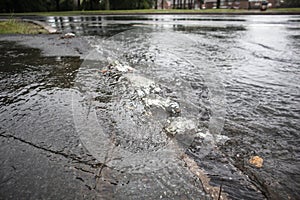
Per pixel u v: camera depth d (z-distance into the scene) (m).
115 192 1.40
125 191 1.41
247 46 6.39
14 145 1.82
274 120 2.37
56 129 2.05
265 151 1.87
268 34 8.61
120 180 1.50
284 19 14.88
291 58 4.99
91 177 1.51
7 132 2.00
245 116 2.46
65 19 17.38
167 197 1.38
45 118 2.24
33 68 4.00
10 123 2.15
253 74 3.92
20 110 2.40
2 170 1.55
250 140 2.02
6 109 2.43
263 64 4.53
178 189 1.45
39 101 2.63
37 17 20.14
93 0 33.91
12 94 2.84
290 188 1.50
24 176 1.50
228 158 1.78
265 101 2.83
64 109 2.44
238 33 8.99
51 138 1.92
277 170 1.66
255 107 2.67
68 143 1.85
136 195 1.38
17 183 1.44
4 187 1.41
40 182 1.45
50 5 35.56
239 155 1.82
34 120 2.20
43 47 6.07
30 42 6.96
